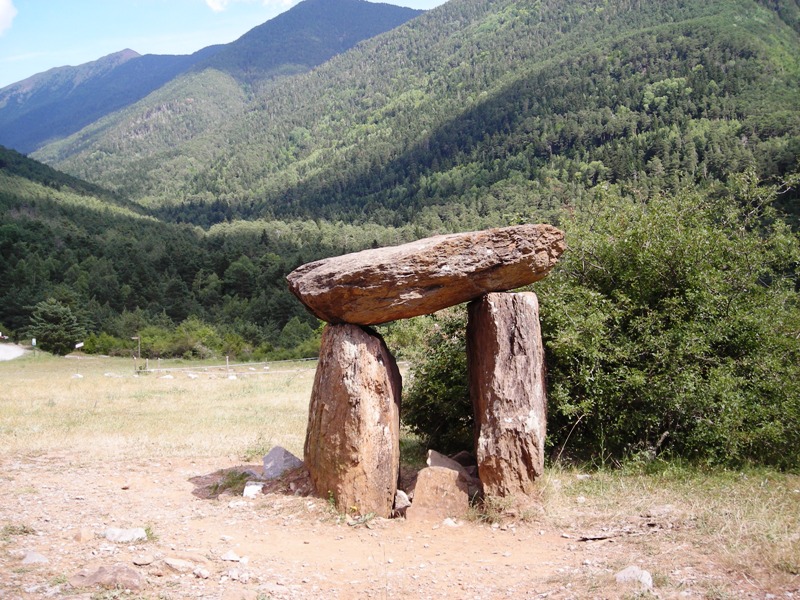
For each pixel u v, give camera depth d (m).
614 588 5.64
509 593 5.86
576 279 11.55
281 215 178.25
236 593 5.75
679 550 6.48
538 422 8.48
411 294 8.61
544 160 145.88
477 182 152.12
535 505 8.11
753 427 10.19
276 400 20.16
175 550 6.88
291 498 8.66
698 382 10.02
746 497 8.18
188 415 16.67
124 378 29.62
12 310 60.12
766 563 5.97
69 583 5.82
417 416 11.86
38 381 27.95
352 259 8.98
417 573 6.43
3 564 6.27
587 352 10.13
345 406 8.42
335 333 8.84
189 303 68.31
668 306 10.84
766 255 11.54
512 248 8.70
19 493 8.99
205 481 10.00
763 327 10.79
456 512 8.23
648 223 11.39
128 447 12.22
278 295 65.56
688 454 10.13
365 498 8.27
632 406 10.42
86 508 8.41
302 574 6.39
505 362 8.59
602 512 7.96
